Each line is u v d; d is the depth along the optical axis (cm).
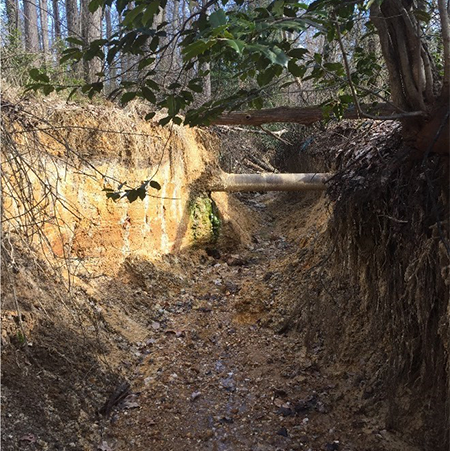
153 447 477
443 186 381
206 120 324
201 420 518
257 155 1368
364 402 523
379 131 477
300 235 990
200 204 947
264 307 742
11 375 433
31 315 495
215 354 648
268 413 534
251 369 615
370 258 536
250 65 265
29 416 419
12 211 512
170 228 871
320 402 547
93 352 553
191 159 919
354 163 466
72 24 1038
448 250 338
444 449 424
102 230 724
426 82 307
